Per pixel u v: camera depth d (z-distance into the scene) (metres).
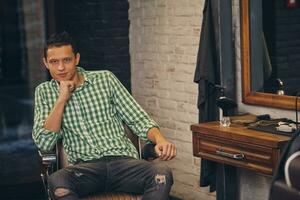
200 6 4.61
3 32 12.63
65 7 5.52
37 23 10.27
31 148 7.39
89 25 5.48
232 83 4.24
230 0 4.15
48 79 5.75
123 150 3.69
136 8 5.37
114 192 3.60
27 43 10.78
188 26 4.75
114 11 5.43
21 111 10.20
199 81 4.24
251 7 4.11
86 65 5.52
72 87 3.59
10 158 6.87
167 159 3.52
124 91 3.85
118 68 5.49
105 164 3.59
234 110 4.30
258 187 4.22
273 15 3.99
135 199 3.51
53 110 3.56
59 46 3.59
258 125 3.76
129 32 5.50
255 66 4.12
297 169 2.51
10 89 12.54
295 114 3.87
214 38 4.23
